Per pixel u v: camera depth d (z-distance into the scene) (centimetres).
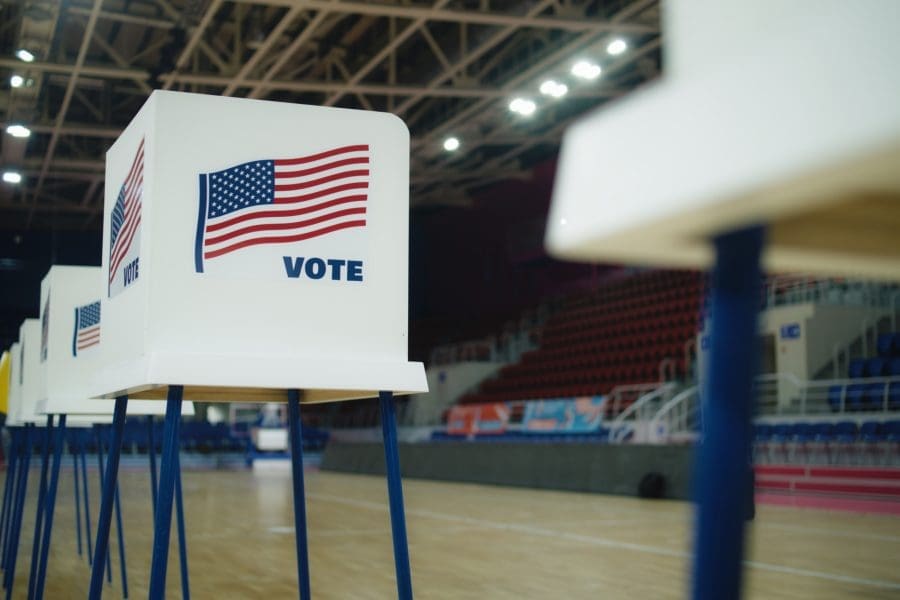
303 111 162
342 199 163
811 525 735
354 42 1452
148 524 725
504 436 1494
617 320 1638
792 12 29
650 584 434
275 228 158
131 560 523
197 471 1770
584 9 1153
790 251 39
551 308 1873
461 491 1140
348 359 159
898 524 745
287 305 157
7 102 1367
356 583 440
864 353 1195
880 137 25
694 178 31
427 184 1953
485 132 1703
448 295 2169
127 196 173
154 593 139
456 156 1728
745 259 33
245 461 2002
